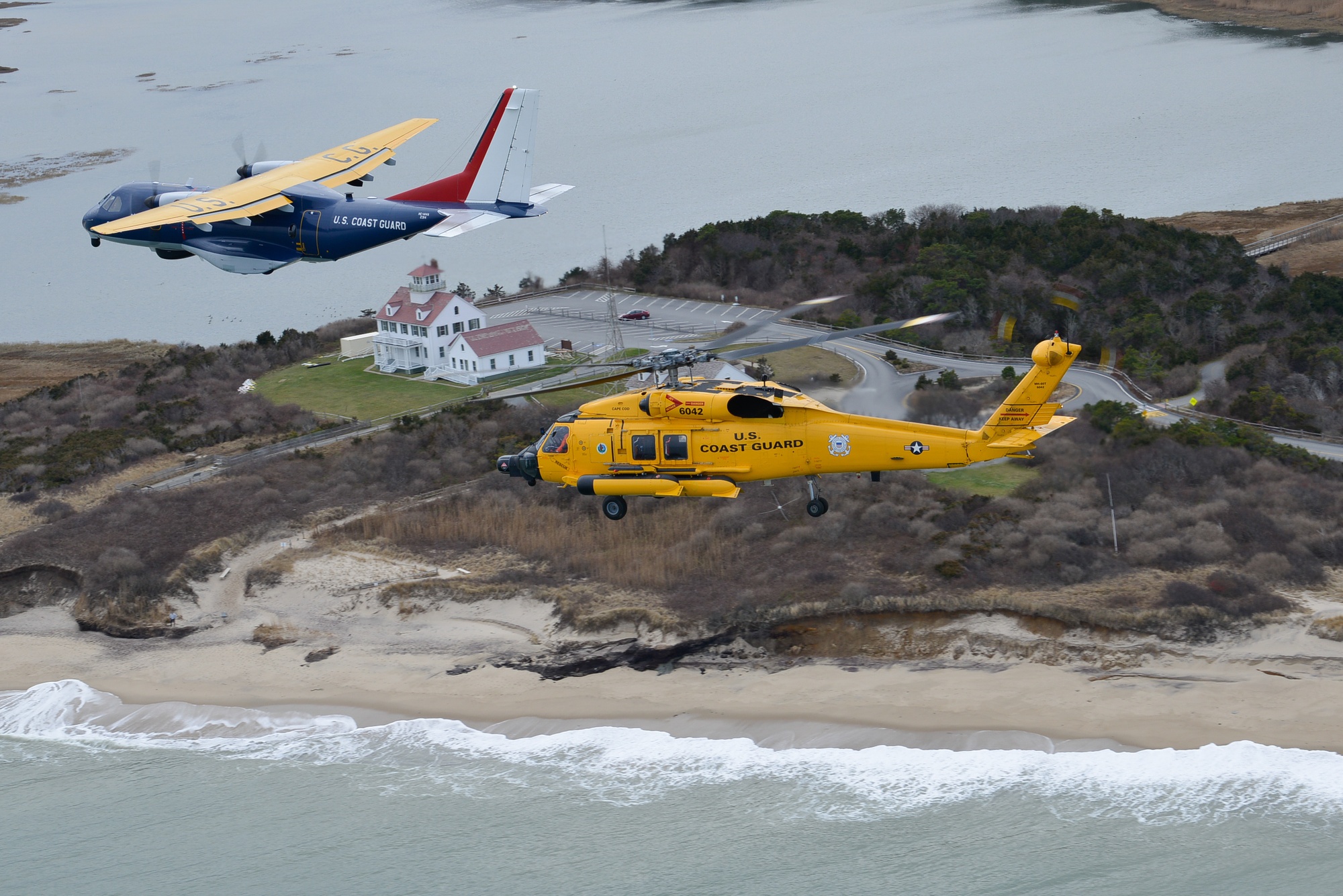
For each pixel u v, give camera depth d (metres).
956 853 72.25
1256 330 149.38
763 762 82.81
